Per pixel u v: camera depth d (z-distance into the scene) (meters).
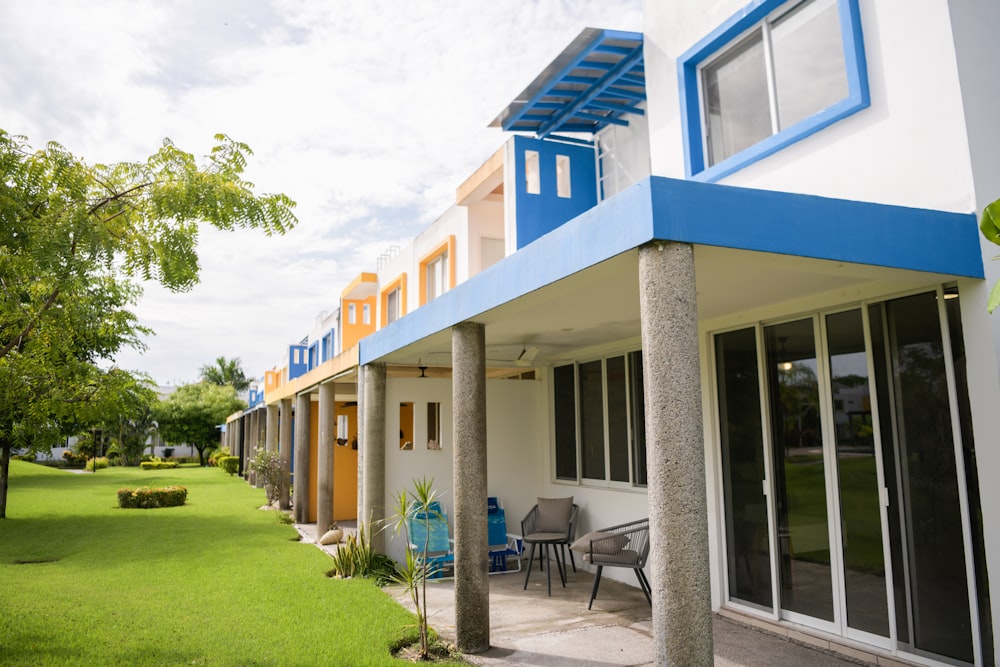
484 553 5.95
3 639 6.19
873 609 5.45
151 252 6.39
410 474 10.04
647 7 7.54
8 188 5.65
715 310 6.66
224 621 6.76
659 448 3.58
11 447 15.91
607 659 5.62
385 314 17.42
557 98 8.66
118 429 43.16
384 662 5.47
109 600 7.68
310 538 12.74
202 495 21.75
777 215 3.88
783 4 6.06
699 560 3.50
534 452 10.80
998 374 4.43
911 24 4.94
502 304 5.35
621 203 3.86
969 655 4.72
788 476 6.31
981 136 4.61
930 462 5.02
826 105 5.68
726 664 5.34
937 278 4.61
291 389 16.41
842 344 5.78
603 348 9.12
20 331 7.24
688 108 6.94
